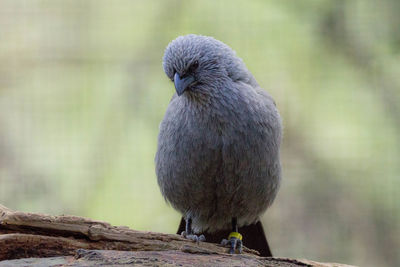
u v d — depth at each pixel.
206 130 8.36
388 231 13.26
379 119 13.19
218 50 8.56
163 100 13.03
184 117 8.48
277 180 8.91
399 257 13.24
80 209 12.39
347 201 13.34
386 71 13.33
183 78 8.38
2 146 13.19
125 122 12.97
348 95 13.27
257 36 13.36
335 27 13.48
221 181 8.59
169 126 8.63
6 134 13.29
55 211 12.50
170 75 8.66
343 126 13.21
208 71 8.40
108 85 13.42
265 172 8.63
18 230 6.94
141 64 13.45
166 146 8.68
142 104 13.08
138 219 12.23
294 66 13.29
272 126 8.59
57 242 6.97
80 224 7.14
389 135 13.14
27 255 6.81
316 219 13.48
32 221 6.92
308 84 13.31
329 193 13.38
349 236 13.40
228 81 8.48
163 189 9.00
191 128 8.40
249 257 7.27
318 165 13.33
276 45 13.35
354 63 13.41
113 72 13.55
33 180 12.89
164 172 8.80
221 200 8.84
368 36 13.48
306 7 13.49
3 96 13.80
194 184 8.66
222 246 8.70
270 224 13.62
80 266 6.45
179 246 7.59
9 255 6.73
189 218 9.23
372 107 13.23
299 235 13.52
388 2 13.48
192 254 7.10
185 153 8.48
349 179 13.27
